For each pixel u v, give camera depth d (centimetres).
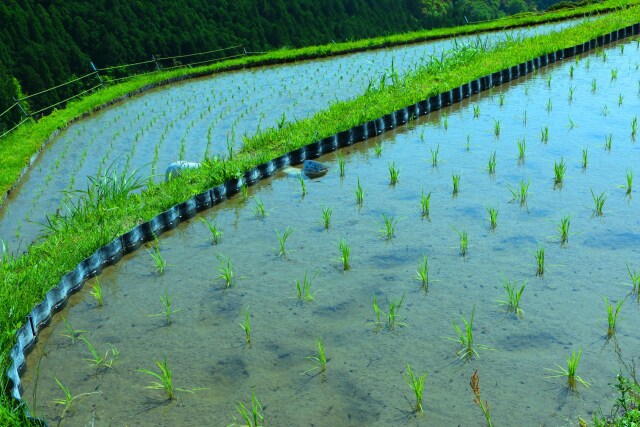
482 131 921
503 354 423
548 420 361
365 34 6100
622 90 1081
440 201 681
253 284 544
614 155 765
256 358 442
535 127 912
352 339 454
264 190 773
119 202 768
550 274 515
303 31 5491
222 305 515
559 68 1336
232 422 381
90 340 483
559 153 791
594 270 514
